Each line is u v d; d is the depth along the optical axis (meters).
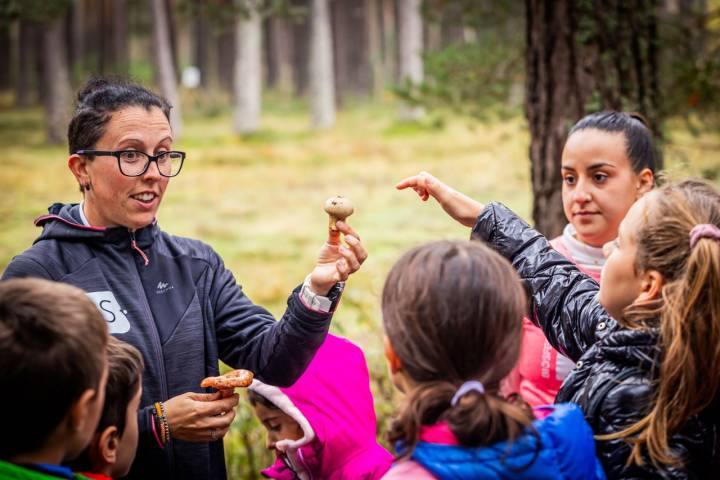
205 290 2.29
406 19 25.59
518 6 6.64
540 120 3.88
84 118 2.13
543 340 2.64
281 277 11.24
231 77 40.00
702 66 5.38
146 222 2.17
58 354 1.44
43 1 7.18
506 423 1.48
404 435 1.54
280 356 2.17
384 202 16.41
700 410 1.67
